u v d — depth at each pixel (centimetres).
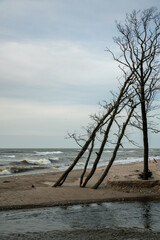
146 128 1457
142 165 2997
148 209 1041
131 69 1456
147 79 1468
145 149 1456
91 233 730
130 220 873
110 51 1483
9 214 909
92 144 1439
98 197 1208
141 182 1370
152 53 1448
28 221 834
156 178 1469
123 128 1412
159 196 1285
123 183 1387
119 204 1122
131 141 1423
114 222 845
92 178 1909
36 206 1024
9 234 707
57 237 692
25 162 4034
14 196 1125
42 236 697
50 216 900
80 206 1064
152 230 767
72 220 859
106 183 1573
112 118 1402
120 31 1488
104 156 6419
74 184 1579
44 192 1223
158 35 1455
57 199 1123
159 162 3031
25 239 671
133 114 1434
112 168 2652
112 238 691
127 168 2620
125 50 1470
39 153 8425
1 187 1382
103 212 973
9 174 2452
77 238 688
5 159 5294
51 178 1895
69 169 1418
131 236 710
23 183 1588
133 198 1229
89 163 3909
